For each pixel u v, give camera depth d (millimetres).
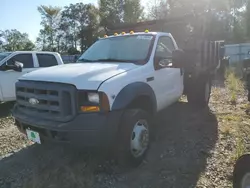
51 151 3988
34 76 3379
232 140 4324
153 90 3959
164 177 3201
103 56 4344
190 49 5523
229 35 41875
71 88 2953
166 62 4207
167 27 6895
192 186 2996
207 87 6582
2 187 3053
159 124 5207
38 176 3207
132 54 4180
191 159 3660
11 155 3920
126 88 3268
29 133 3350
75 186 3012
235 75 12938
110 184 3072
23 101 3410
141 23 7113
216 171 3316
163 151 3926
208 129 4898
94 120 2900
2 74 6980
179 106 6734
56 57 8445
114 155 3332
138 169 3404
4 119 6211
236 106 6758
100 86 2990
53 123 2984
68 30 57250
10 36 53781
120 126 3182
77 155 3793
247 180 2471
